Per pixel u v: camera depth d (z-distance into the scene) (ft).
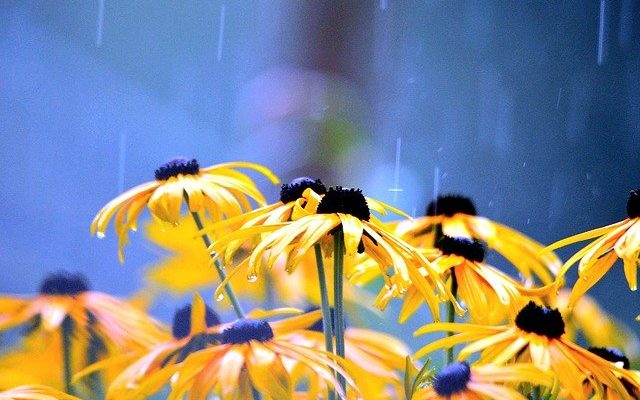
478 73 18.49
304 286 3.88
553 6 18.69
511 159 17.44
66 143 19.22
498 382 3.57
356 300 3.91
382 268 3.60
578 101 18.34
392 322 4.01
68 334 3.71
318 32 7.61
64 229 13.41
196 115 19.47
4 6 22.06
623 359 3.74
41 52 21.88
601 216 15.38
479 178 16.96
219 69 19.31
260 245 3.56
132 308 3.77
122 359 3.67
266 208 3.72
